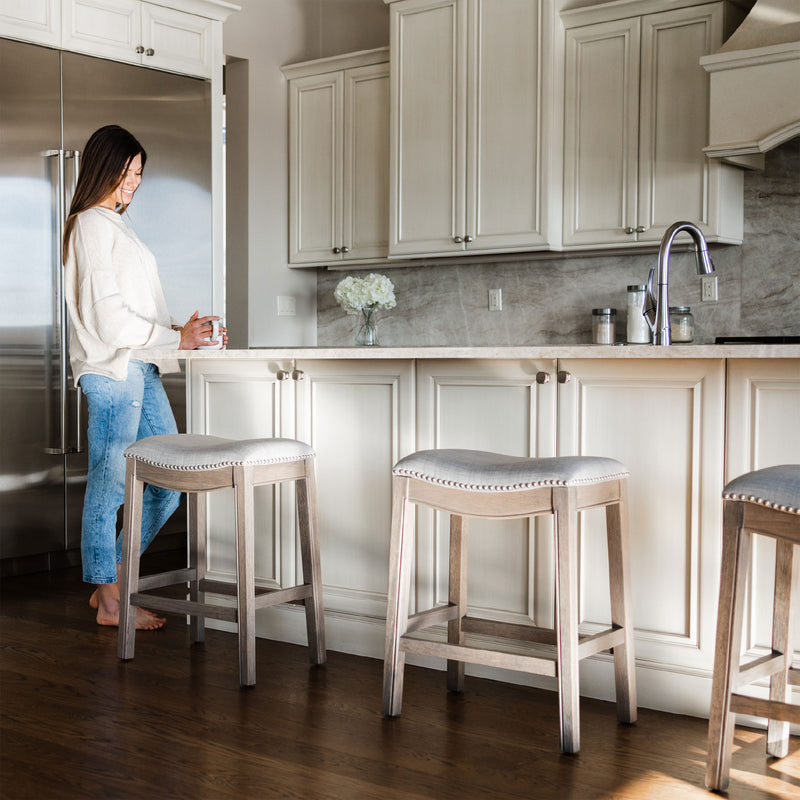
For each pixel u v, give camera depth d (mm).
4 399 4000
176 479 2684
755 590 2293
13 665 2793
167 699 2488
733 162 3963
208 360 3170
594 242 4273
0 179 3959
